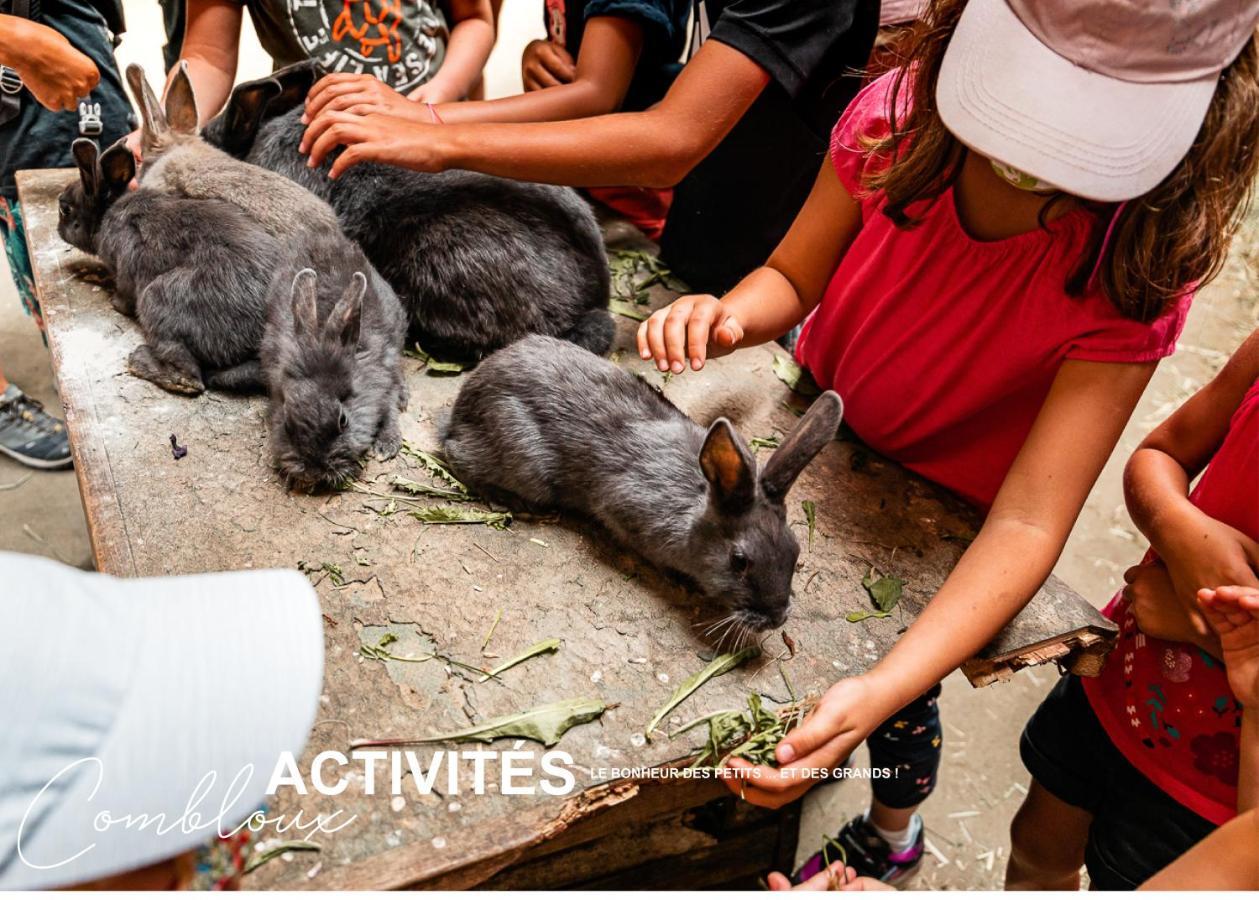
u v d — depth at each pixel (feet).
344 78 3.49
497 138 3.26
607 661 2.65
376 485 3.06
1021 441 3.08
